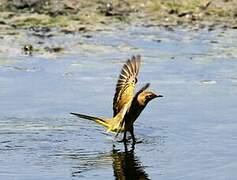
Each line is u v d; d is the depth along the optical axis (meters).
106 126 14.85
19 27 25.19
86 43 23.47
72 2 27.61
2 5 27.16
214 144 14.86
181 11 27.36
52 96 17.86
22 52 22.27
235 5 27.91
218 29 25.67
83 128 15.87
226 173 13.31
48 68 20.47
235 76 19.91
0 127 15.77
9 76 19.61
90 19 26.36
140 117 16.52
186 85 18.95
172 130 15.72
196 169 13.52
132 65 14.76
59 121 16.22
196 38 24.39
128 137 15.41
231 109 16.97
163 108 17.09
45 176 13.11
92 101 17.52
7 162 13.81
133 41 23.81
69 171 13.37
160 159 14.05
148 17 26.88
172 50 22.78
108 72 20.11
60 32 24.81
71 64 20.92
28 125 15.92
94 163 13.84
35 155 14.24
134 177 13.12
